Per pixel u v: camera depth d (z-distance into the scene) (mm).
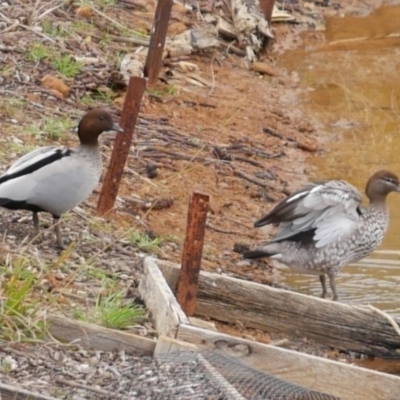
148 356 9578
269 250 12930
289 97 19891
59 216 12016
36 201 11680
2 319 9539
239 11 21812
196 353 9305
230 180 16125
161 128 17234
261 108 19125
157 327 10281
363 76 21000
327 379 9617
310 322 11430
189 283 11125
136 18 20875
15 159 14117
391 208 15742
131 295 11211
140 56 18969
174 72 19781
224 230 14703
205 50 20922
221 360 9195
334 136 18438
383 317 11336
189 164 16125
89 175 11953
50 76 17047
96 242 12438
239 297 11453
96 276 11352
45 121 15688
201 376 8922
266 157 17281
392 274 13812
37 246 11781
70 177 11773
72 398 8578
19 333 9422
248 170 16656
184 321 9781
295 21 23562
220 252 14070
